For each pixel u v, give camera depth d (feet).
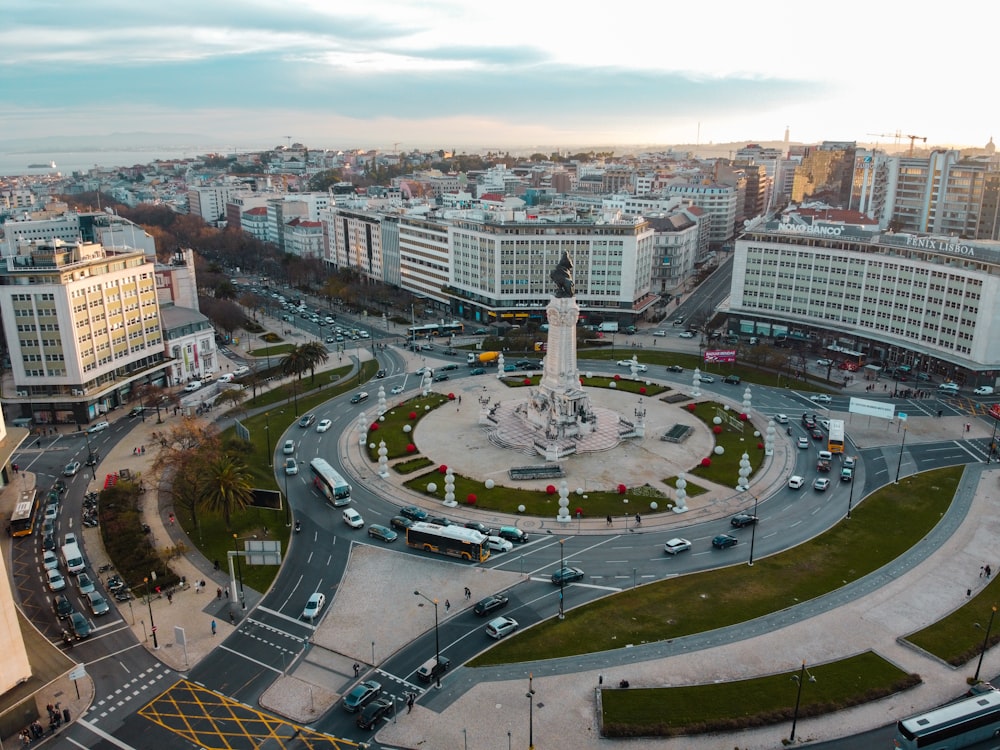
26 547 433.89
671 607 367.25
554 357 588.50
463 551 412.36
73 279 611.06
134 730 295.69
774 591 380.17
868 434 592.19
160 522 460.96
